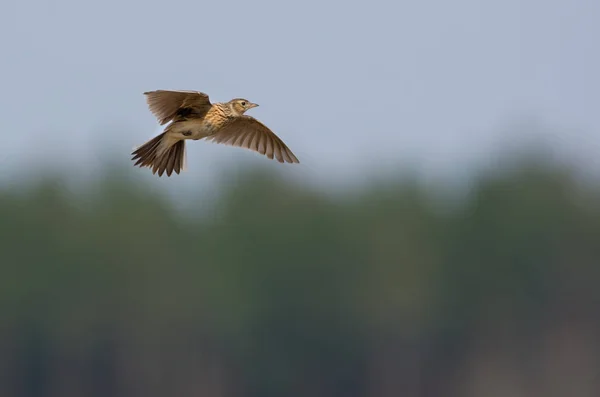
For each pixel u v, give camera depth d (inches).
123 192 2113.7
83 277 2010.3
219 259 2041.1
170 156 501.4
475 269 2143.2
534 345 2143.2
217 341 2022.6
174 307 2018.9
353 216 2129.7
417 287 2100.1
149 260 2027.6
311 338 2039.9
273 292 2034.9
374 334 2068.2
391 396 2079.2
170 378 2009.1
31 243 2021.4
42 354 1994.3
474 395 2112.5
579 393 2129.7
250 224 2064.5
